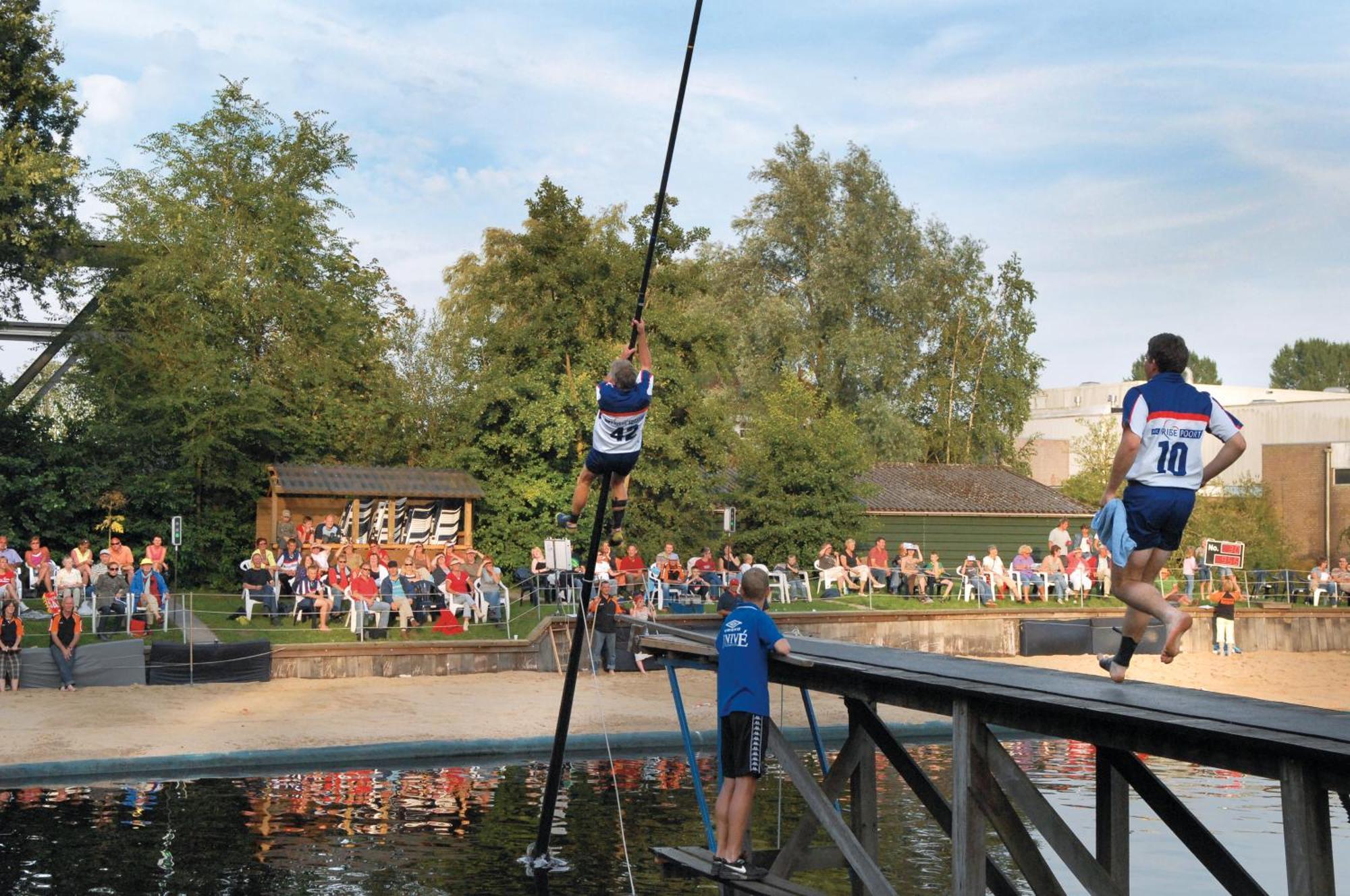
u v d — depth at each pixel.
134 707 20.47
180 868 11.89
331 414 35.31
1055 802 16.23
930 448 54.66
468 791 16.06
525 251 35.31
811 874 12.57
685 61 10.99
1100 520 7.05
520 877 11.84
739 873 9.66
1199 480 6.89
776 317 47.56
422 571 27.23
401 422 37.25
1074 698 6.97
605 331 35.25
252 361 34.81
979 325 55.12
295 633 25.20
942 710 8.06
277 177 36.06
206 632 24.48
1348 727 6.09
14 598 23.12
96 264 33.25
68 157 31.16
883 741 9.71
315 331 35.84
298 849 12.76
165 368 32.97
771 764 18.92
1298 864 5.85
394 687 23.64
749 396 49.06
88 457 31.33
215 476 31.84
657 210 10.71
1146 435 6.85
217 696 21.92
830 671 9.12
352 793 15.82
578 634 12.75
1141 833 14.39
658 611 29.03
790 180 50.78
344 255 37.41
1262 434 53.38
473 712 21.39
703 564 30.77
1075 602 35.53
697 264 35.81
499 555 33.75
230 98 35.88
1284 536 48.56
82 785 16.03
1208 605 36.84
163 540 30.78
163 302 32.44
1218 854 7.81
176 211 33.75
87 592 24.47
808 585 33.00
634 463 10.31
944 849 13.29
